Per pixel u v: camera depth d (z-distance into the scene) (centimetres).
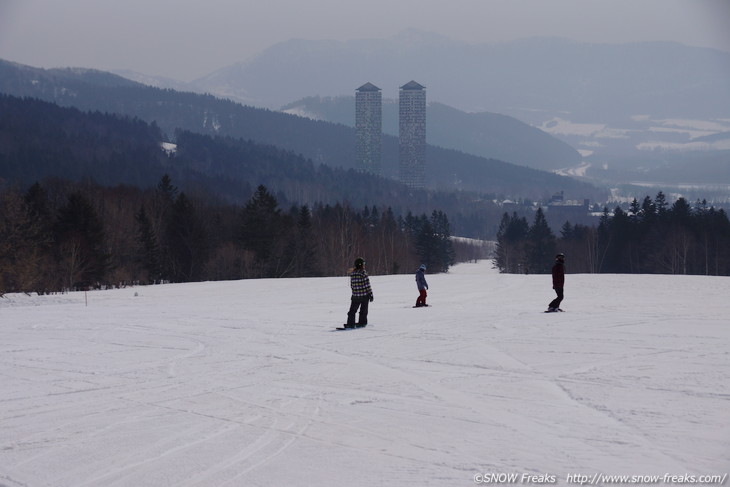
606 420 896
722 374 1165
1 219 5300
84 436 879
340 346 1600
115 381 1226
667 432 836
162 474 735
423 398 1051
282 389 1137
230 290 4056
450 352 1475
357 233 9144
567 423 888
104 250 6762
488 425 890
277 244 7844
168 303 3219
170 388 1159
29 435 888
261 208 7900
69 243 6062
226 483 705
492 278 4681
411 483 692
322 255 8481
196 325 2100
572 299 2972
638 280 4166
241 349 1581
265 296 3528
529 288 3778
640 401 988
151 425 926
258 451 805
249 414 975
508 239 13838
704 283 3853
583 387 1093
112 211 8212
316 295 3525
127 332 1952
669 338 1606
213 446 827
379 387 1138
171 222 7781
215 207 10412
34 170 17975
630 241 10138
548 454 769
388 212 13238
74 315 2542
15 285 5100
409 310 2502
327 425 909
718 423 870
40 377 1274
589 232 11712
